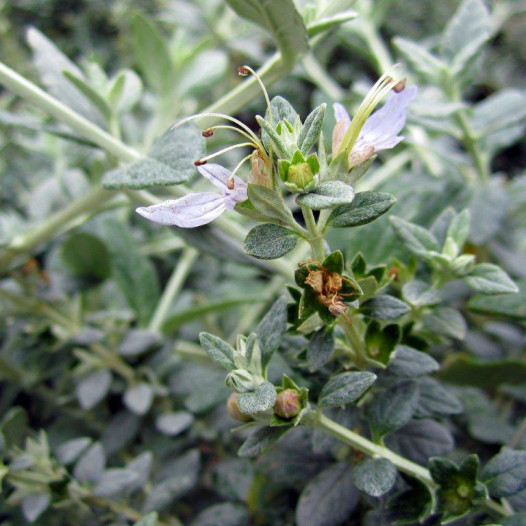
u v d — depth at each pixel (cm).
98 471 15
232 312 23
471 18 19
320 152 10
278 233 10
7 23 33
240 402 9
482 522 12
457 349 18
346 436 11
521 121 22
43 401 21
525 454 12
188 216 9
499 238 22
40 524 16
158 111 19
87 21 36
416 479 12
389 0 24
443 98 19
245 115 32
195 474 16
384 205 9
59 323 19
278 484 16
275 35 15
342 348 12
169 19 28
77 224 20
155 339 18
